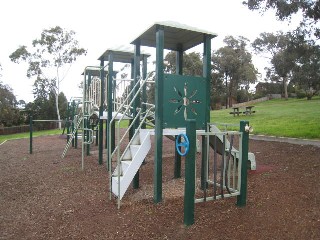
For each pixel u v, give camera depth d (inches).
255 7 455.5
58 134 837.2
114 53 345.1
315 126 479.8
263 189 207.3
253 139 471.5
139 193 221.5
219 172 280.8
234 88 1930.4
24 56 1248.2
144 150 205.9
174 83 205.3
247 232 149.5
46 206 201.6
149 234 153.5
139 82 245.0
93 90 389.1
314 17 436.1
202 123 216.5
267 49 1881.2
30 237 155.2
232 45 1834.4
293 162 282.5
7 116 1504.7
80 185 253.9
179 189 225.8
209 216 169.6
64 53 1301.7
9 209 197.9
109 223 168.2
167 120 202.7
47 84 1392.7
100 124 353.7
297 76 680.4
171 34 235.0
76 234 156.8
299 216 161.2
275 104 1471.5
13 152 481.1
